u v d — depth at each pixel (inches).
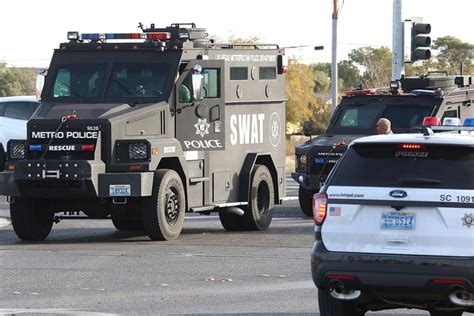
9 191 2154.3
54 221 2250.2
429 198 1179.9
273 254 1967.3
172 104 2209.6
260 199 2413.9
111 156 2132.1
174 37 2257.6
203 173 2272.4
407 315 1393.9
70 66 2268.7
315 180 2603.3
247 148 2389.3
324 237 1213.7
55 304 1444.4
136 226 2400.3
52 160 2124.8
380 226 1194.0
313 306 1433.3
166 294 1531.7
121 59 2242.9
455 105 2763.3
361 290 1198.3
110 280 1657.2
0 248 2059.5
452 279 1162.6
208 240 2191.2
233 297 1507.1
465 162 1190.3
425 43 3149.6
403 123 2684.5
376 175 1205.1
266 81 2447.1
